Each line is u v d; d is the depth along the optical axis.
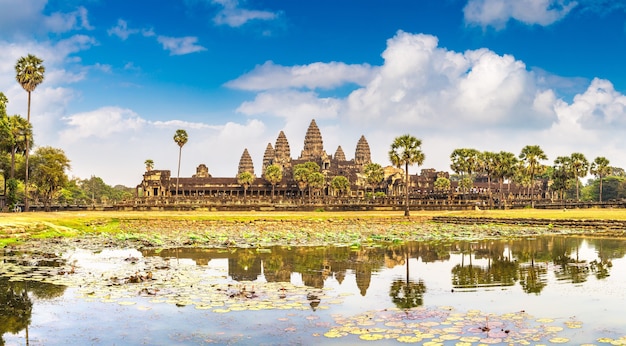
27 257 37.12
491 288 26.72
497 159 145.00
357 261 37.19
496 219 81.50
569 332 18.55
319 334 18.45
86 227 64.50
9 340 17.88
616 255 40.03
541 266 34.41
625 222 67.62
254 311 21.44
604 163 161.25
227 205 106.81
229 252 42.75
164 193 187.00
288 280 29.02
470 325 19.44
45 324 19.59
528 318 20.44
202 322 19.84
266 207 107.12
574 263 35.69
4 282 26.95
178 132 141.00
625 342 17.39
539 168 143.12
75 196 199.00
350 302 23.33
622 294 24.98
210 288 25.89
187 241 50.84
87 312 21.16
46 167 104.12
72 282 27.03
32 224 53.56
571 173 169.38
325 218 86.00
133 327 19.22
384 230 67.94
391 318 20.48
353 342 17.53
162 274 30.25
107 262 35.22
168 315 20.75
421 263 36.22
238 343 17.58
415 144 96.62
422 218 89.75
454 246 48.09
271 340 17.84
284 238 55.97
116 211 99.25
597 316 20.80
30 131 88.88
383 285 27.58
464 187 193.75
